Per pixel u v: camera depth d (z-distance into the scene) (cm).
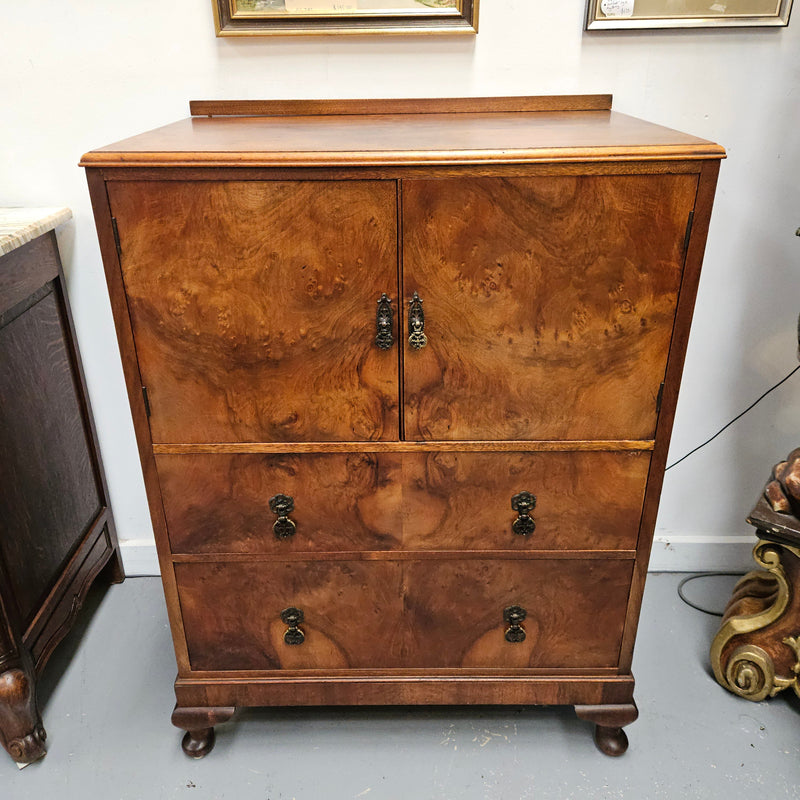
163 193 104
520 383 117
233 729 154
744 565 197
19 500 144
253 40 149
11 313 141
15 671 139
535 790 140
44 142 157
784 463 150
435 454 123
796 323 170
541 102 150
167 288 110
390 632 138
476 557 131
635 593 134
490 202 104
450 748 149
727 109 154
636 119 136
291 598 135
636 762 145
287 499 126
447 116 146
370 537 130
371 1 144
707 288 170
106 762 146
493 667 142
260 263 108
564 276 109
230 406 119
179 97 154
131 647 174
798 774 142
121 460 187
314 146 105
